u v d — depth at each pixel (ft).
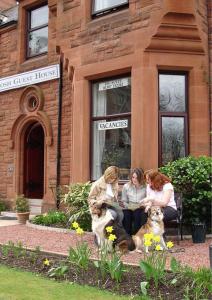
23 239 25.71
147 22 29.58
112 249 18.79
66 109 39.40
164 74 30.66
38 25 45.14
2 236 27.02
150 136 29.25
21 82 43.70
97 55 32.09
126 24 30.58
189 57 30.19
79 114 33.12
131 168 29.50
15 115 44.29
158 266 15.39
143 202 23.31
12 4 57.62
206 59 30.83
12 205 43.21
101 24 32.01
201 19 30.63
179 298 13.62
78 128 33.19
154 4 29.43
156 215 21.27
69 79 37.60
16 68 45.06
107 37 31.58
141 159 29.04
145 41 29.48
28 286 15.02
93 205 22.11
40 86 42.22
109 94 32.60
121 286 15.02
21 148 44.04
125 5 31.89
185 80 30.89
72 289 14.66
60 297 13.69
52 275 16.43
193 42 30.04
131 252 21.17
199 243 24.72
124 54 30.48
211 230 27.91
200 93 30.30
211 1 31.83
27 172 44.65
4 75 46.39
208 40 31.48
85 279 15.96
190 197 27.27
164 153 30.22
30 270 17.54
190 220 27.66
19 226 32.45
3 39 47.01
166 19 29.30
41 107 41.65
